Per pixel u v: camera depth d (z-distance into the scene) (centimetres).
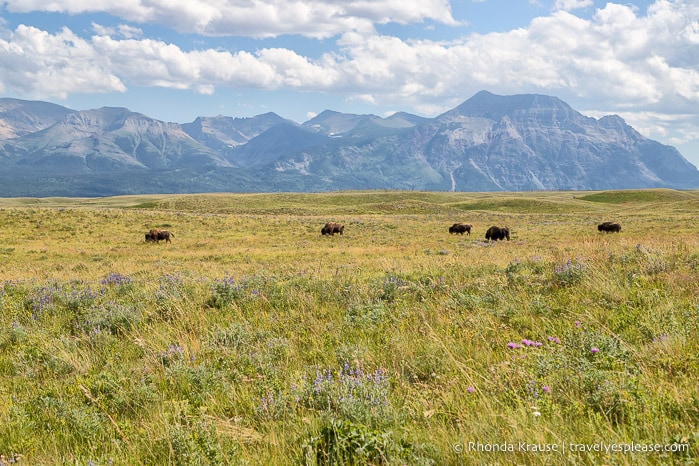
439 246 3816
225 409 503
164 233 4819
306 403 483
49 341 809
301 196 18012
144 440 429
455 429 395
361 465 339
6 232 5134
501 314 774
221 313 982
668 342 526
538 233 5241
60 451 437
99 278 1955
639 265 1050
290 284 1234
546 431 354
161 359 675
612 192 17288
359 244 4334
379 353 628
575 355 531
